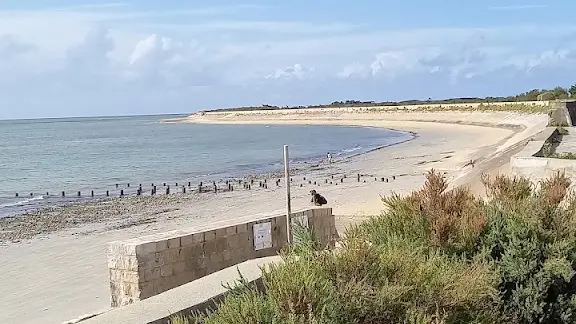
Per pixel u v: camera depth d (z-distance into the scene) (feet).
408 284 18.57
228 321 15.72
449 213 26.30
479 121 361.92
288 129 464.24
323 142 300.61
